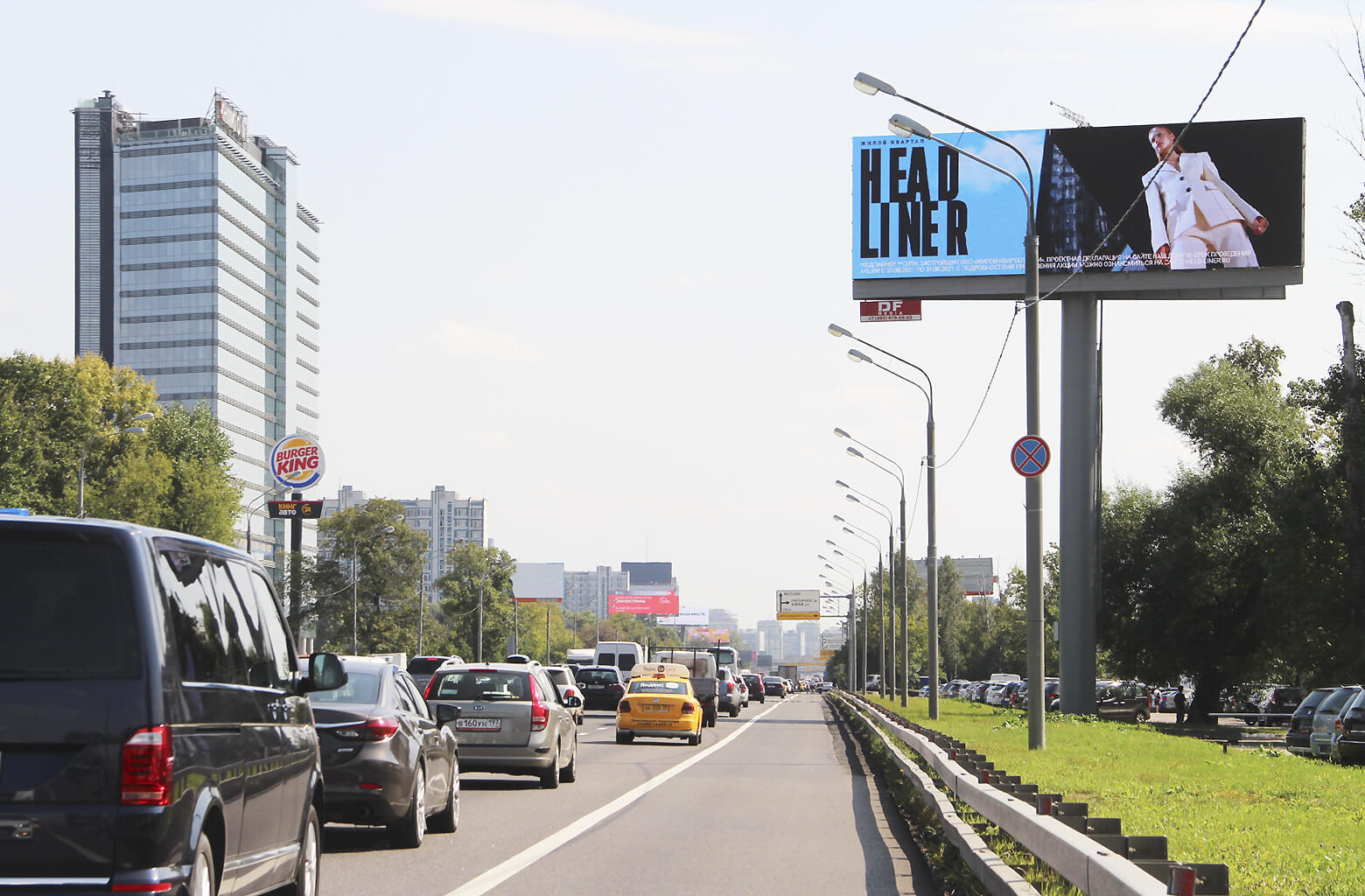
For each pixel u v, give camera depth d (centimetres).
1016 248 5041
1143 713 7000
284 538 19425
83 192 17888
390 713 1408
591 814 1805
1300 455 5231
